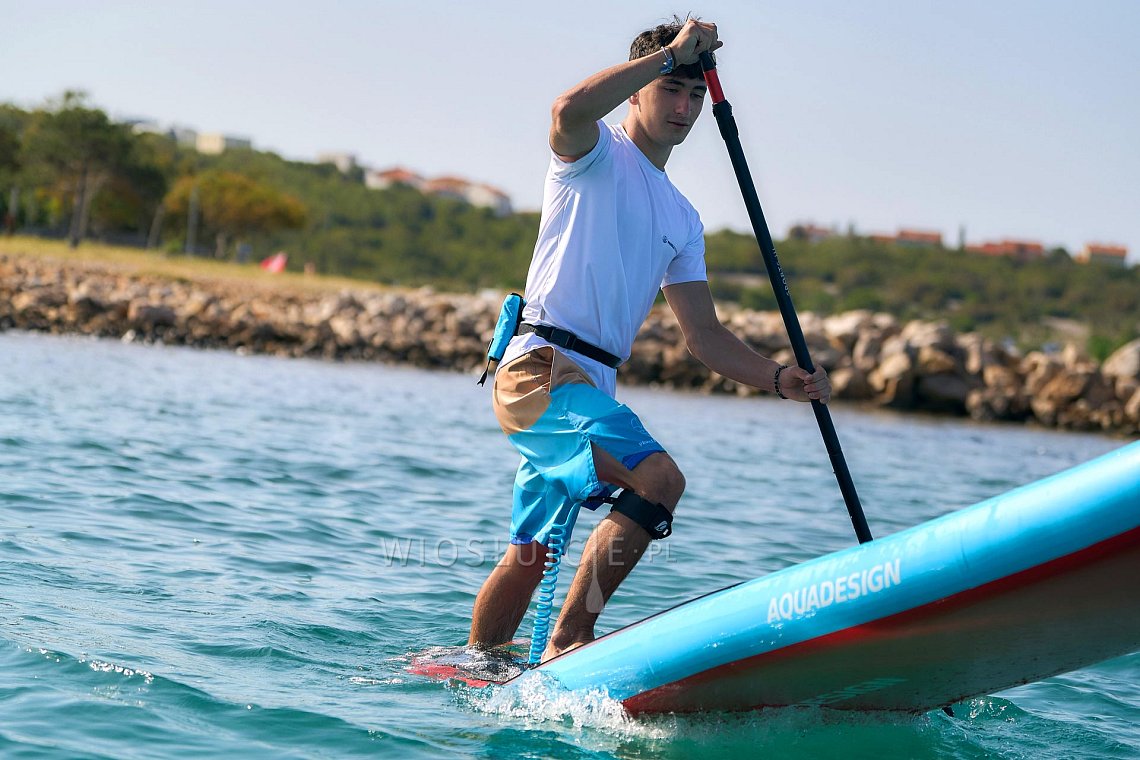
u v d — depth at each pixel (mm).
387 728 5797
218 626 7406
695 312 7098
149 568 8891
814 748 5922
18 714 5508
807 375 6680
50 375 26656
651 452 6406
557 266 6633
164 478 13414
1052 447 32562
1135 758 6113
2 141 121812
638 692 6066
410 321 51219
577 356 6629
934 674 5695
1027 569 4914
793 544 12438
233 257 151375
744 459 21781
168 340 47750
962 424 40719
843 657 5602
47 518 10406
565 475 6453
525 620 8398
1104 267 180750
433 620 8203
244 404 24406
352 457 17016
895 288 169000
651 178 6738
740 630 5750
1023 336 156750
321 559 9977
